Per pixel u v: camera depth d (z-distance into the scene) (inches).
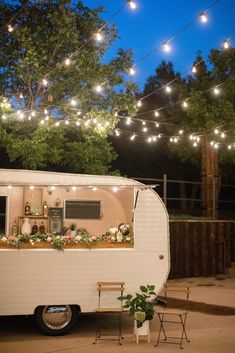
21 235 319.9
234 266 595.2
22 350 282.5
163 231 334.6
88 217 375.6
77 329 336.2
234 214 805.9
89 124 501.4
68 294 316.5
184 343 300.7
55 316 317.4
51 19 485.7
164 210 336.2
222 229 581.0
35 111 459.8
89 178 343.9
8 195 366.3
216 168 652.1
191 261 547.2
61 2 500.4
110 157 557.3
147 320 301.7
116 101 495.5
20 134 530.6
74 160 533.3
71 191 375.2
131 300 313.7
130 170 853.2
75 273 318.7
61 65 446.0
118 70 511.8
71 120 492.4
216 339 311.0
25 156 489.1
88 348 287.4
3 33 506.6
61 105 497.4
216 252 572.1
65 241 319.6
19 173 333.4
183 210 768.3
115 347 290.4
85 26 527.8
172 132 730.8
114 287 319.3
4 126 508.4
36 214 368.8
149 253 330.6
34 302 311.9
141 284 327.6
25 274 312.2
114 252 325.4
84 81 505.7
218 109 634.2
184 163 867.4
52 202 372.2
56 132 504.1
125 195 375.6
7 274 310.0
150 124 817.5
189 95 694.5
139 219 332.2
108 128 495.2
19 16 512.1
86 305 318.7
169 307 421.7
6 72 512.1
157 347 291.0
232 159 667.4
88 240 323.0
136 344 297.4
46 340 305.7
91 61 493.4
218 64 668.1
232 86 649.0
